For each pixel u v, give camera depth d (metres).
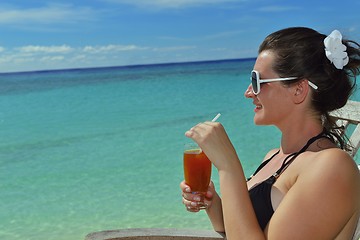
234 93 26.75
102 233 2.31
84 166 9.73
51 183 8.41
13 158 10.99
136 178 8.39
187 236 2.30
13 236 5.78
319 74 1.78
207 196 2.23
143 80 43.19
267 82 1.85
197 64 86.12
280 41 1.84
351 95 1.89
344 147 1.98
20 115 20.36
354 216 1.67
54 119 18.50
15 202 7.26
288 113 1.86
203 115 17.73
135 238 2.29
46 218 6.43
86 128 15.65
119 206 6.74
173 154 10.57
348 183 1.60
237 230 1.71
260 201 1.80
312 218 1.59
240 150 9.93
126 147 11.76
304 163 1.74
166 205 6.64
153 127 15.24
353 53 1.85
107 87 36.59
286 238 1.60
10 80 49.12
